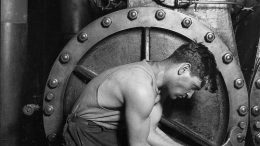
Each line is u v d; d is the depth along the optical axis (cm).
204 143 306
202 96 306
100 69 309
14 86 352
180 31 298
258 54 315
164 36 304
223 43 296
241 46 347
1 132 354
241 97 300
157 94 243
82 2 388
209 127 308
